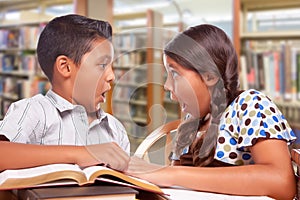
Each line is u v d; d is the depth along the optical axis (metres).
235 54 0.79
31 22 3.81
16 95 3.82
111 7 2.78
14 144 0.64
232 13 2.09
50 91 0.81
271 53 2.04
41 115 0.76
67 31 0.71
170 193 0.58
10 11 4.12
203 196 0.59
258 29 2.18
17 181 0.50
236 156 0.74
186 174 0.62
